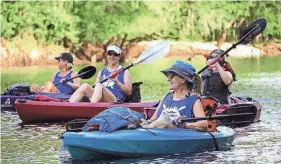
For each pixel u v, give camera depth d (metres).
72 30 69.94
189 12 75.56
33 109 23.03
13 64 65.38
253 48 69.06
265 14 74.31
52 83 26.70
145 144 15.50
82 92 23.47
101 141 15.15
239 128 20.41
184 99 16.09
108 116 15.83
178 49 70.50
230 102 22.09
